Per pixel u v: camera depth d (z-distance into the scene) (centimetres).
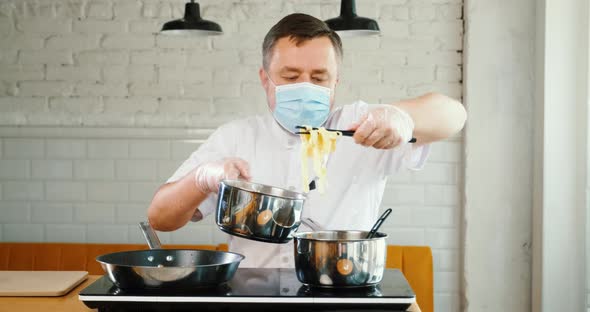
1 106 409
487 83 398
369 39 405
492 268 402
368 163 240
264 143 244
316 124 221
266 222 191
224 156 245
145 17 407
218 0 406
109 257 191
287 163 240
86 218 411
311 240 180
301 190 238
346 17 307
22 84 409
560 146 381
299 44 217
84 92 409
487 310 403
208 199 241
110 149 410
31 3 407
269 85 227
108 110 408
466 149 400
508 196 400
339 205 238
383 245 184
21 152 411
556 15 377
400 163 237
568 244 381
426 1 405
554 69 379
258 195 191
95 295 174
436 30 405
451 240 409
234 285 187
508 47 396
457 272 410
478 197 400
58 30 408
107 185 410
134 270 175
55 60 408
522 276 401
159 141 408
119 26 407
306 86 216
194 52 407
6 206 412
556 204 382
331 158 240
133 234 411
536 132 393
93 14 407
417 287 385
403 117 198
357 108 247
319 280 180
